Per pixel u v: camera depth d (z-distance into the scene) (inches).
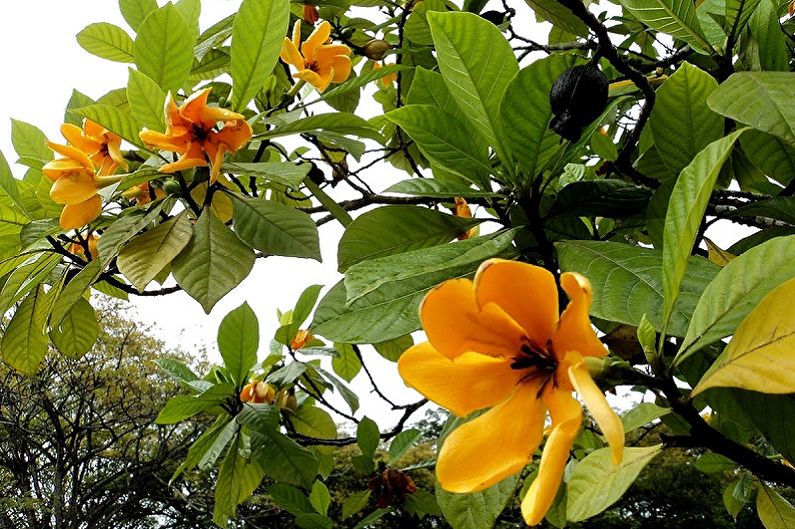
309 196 33.9
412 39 34.2
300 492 47.9
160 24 24.9
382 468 50.0
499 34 19.1
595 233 25.6
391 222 22.0
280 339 46.8
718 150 14.2
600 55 19.4
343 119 27.0
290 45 30.7
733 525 165.3
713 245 22.0
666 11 23.0
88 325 33.4
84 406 217.6
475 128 21.7
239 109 25.6
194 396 41.2
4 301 27.4
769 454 32.8
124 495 198.5
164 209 26.7
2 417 200.7
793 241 14.7
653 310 16.5
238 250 24.1
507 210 22.1
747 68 22.9
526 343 13.7
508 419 13.4
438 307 13.5
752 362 12.7
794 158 21.7
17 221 27.4
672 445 15.9
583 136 19.8
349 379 50.4
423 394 14.2
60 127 26.3
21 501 189.0
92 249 29.2
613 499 16.1
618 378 13.7
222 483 43.1
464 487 13.0
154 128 24.7
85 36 31.2
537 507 10.6
